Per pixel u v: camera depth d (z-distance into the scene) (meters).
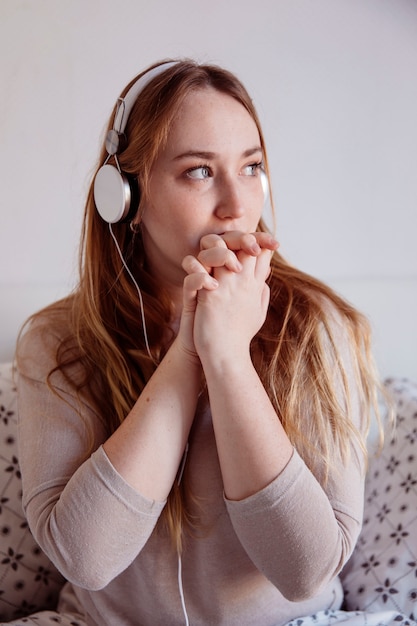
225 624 1.00
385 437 1.30
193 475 0.98
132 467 0.87
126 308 1.06
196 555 0.98
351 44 1.56
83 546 0.86
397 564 1.15
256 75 1.54
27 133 1.48
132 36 1.48
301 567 0.85
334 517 0.88
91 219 1.06
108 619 1.03
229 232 0.90
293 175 1.59
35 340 1.07
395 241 1.64
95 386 1.02
